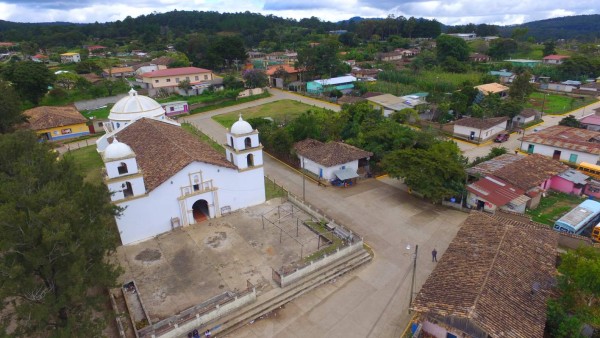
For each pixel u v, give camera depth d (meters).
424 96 85.00
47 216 18.91
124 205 32.50
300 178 49.28
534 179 42.09
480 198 38.94
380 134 53.09
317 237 34.38
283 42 181.62
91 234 20.50
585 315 22.45
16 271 17.48
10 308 26.02
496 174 42.19
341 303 27.56
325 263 30.53
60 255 19.67
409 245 34.38
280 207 40.09
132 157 31.72
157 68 116.81
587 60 107.50
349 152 49.00
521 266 24.78
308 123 56.34
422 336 24.06
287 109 83.94
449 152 45.22
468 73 110.44
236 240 34.00
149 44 181.25
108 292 27.48
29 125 62.09
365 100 78.50
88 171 50.50
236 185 38.47
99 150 48.09
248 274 29.58
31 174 22.56
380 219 38.88
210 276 29.41
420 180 40.16
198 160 34.91
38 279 21.36
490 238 27.56
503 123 66.81
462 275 24.17
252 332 25.06
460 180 42.50
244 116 79.19
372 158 51.69
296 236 34.53
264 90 99.19
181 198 35.06
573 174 45.22
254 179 39.44
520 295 22.62
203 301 26.73
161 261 31.30
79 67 114.50
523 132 65.31
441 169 40.12
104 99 87.25
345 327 25.45
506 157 47.91
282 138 54.12
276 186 46.19
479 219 30.94
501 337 19.75
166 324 24.67
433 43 173.25
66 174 26.06
